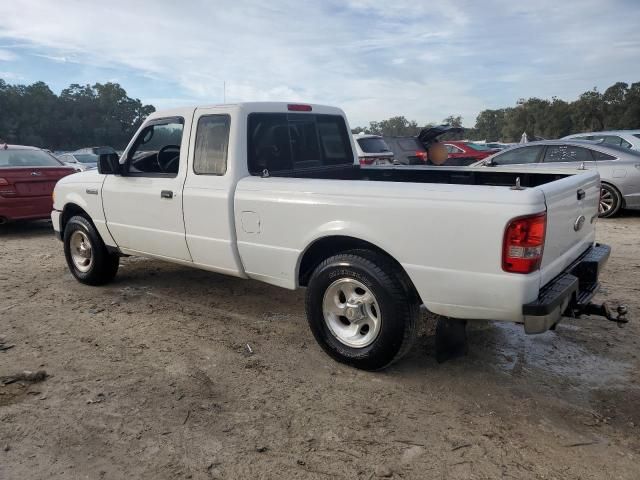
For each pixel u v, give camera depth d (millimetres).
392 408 3412
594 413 3328
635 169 9359
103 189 5488
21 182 9016
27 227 10477
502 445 3010
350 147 5715
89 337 4582
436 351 3854
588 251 4219
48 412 3381
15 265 7160
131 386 3711
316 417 3316
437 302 3461
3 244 8695
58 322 4945
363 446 3020
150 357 4184
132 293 5789
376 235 3592
